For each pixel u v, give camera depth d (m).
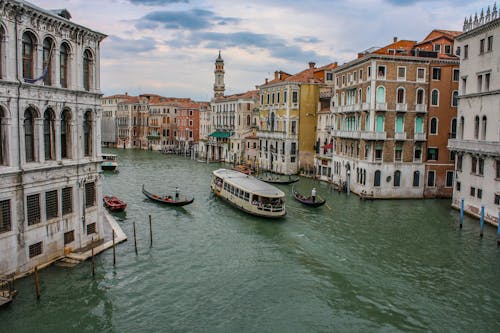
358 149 40.69
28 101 17.34
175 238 25.58
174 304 17.23
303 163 55.38
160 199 34.91
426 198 39.28
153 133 103.75
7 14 16.17
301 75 57.44
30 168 17.53
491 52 29.33
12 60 16.56
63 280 18.12
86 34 20.22
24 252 17.69
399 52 39.56
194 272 20.47
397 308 17.31
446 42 40.25
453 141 33.53
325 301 17.86
